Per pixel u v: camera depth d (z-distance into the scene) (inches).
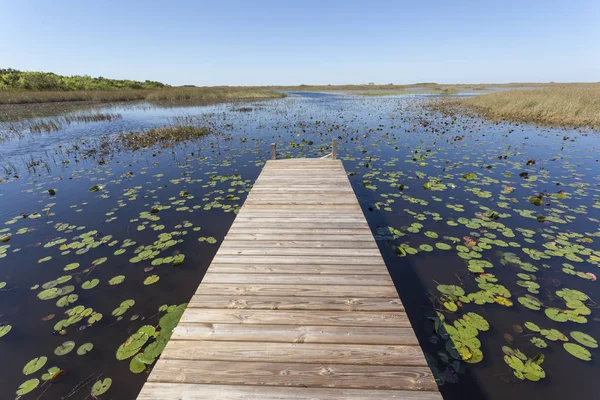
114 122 584.7
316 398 58.0
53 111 762.8
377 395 58.5
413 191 219.0
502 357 87.5
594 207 184.1
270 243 117.8
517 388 78.7
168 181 247.4
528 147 343.9
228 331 74.7
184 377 62.7
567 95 606.9
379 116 662.5
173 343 71.3
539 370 82.4
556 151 322.7
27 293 115.7
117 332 97.6
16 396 77.0
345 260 105.5
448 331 96.6
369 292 88.6
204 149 364.2
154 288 118.6
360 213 145.0
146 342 91.8
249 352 68.6
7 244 149.6
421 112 721.6
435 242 150.3
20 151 354.9
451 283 120.6
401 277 124.8
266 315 80.0
